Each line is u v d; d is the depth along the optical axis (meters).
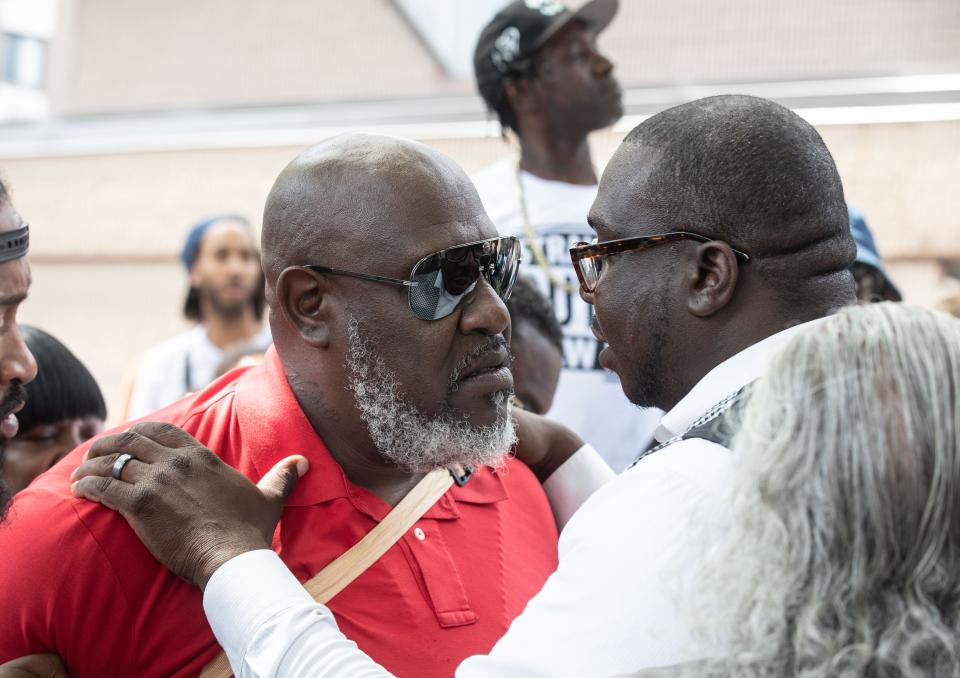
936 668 1.00
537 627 1.21
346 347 1.52
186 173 9.38
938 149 6.54
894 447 1.00
